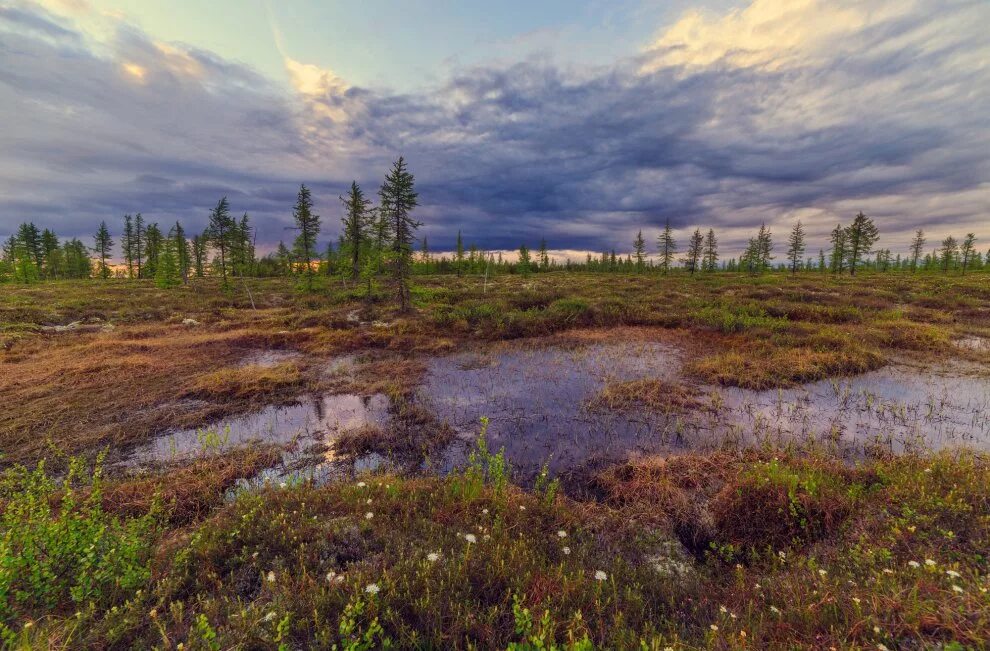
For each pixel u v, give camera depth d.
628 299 27.55
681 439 8.22
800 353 13.55
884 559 3.78
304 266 43.62
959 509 4.32
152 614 2.98
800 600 3.42
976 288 29.19
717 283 41.69
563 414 9.68
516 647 2.71
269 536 4.31
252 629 2.89
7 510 4.70
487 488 5.99
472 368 13.77
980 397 10.07
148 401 10.76
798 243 62.38
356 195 32.47
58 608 3.21
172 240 47.59
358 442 8.23
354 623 2.80
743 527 5.01
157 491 5.93
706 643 3.02
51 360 14.48
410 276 25.23
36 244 68.19
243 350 16.86
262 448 8.08
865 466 6.51
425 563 3.72
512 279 55.91
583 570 4.01
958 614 2.75
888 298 26.47
